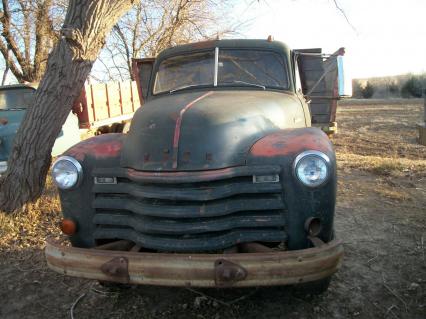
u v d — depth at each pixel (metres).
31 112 5.55
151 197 3.05
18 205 5.59
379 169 7.79
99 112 11.18
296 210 3.06
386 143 14.95
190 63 4.85
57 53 5.42
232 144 3.17
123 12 5.70
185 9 12.89
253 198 3.07
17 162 5.59
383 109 32.03
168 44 13.14
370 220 5.36
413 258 4.28
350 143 15.14
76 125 9.94
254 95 4.11
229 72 4.70
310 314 3.40
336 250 2.89
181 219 3.02
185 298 3.73
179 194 2.99
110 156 3.43
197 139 3.14
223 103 3.60
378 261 4.25
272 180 3.06
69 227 3.43
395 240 4.73
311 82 5.32
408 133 17.62
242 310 3.50
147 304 3.67
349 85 5.73
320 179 3.00
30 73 14.34
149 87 5.04
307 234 3.08
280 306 3.53
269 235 3.07
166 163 3.09
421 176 7.35
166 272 2.83
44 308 3.71
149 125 3.35
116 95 12.15
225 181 3.05
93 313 3.59
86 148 3.54
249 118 3.45
